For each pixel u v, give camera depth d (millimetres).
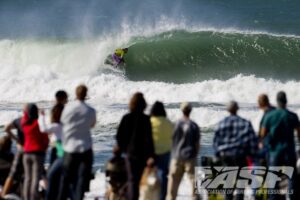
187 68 117438
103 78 102000
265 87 98688
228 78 117062
